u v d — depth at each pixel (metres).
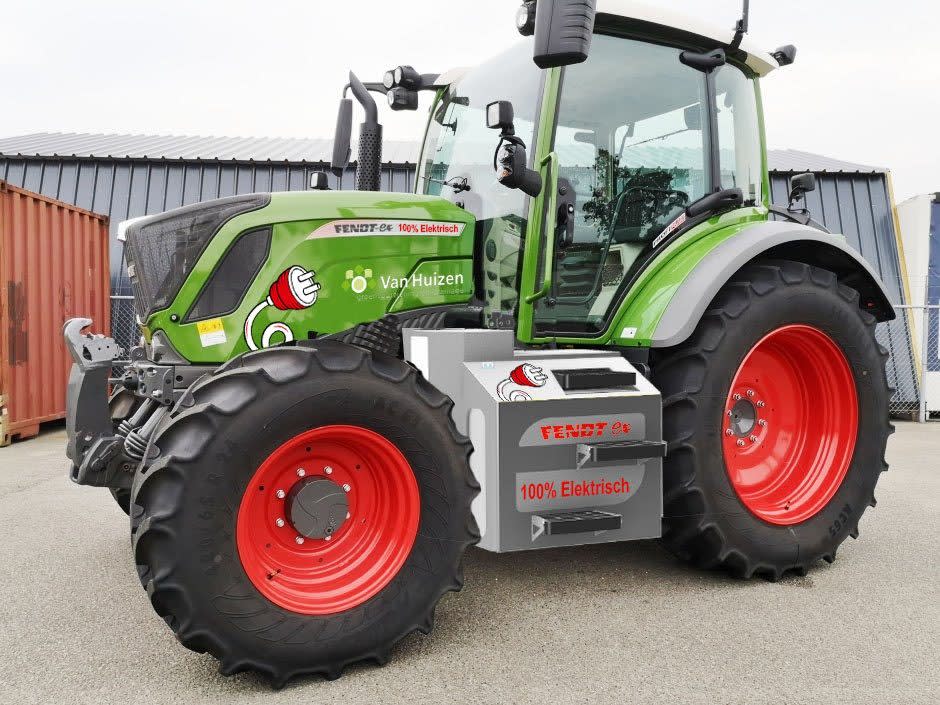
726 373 2.85
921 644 2.31
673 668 2.15
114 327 9.04
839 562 3.18
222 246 2.58
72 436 2.73
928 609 2.62
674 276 3.01
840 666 2.16
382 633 2.18
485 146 3.11
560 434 2.53
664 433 2.84
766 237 3.03
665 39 3.16
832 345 3.14
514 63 3.08
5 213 6.42
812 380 3.26
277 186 9.73
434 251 2.84
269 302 2.59
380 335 2.72
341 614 2.14
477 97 3.24
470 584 2.89
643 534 2.67
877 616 2.55
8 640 2.39
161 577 1.96
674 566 3.12
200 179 9.72
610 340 3.06
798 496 3.12
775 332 2.99
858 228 9.49
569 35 2.28
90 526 3.76
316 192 2.74
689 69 3.25
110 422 2.75
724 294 2.98
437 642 2.35
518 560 3.20
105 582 2.93
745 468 3.17
